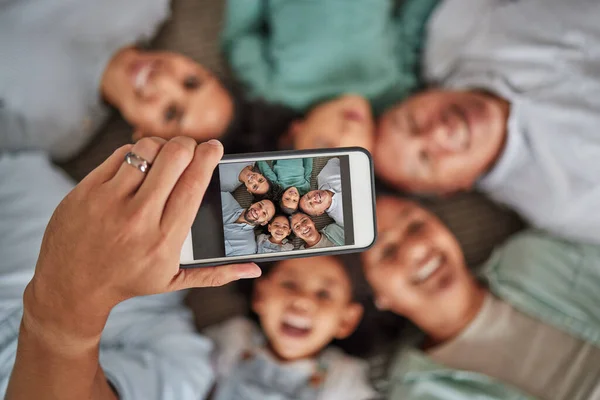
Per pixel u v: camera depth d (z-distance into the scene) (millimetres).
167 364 919
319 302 1053
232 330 1097
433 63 1166
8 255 856
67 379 481
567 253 1061
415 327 1117
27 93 1005
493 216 1189
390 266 1062
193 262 487
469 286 1074
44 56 1007
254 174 504
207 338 1057
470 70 1117
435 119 1046
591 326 991
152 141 395
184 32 1185
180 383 906
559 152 1034
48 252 398
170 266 389
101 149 1151
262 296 1074
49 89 1016
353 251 518
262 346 1092
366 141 1056
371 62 1110
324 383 1049
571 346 1008
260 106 1092
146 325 976
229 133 1064
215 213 500
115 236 371
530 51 1046
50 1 1028
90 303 406
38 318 432
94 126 1116
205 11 1187
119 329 942
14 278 835
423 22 1174
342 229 517
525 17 1063
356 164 517
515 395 978
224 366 1055
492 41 1095
